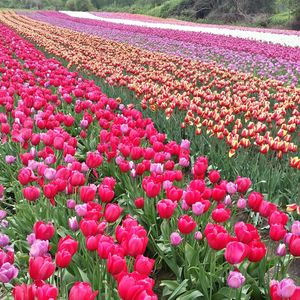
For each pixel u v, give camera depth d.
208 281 1.21
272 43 8.27
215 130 2.15
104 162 2.03
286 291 0.87
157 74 3.80
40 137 1.88
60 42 6.96
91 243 1.05
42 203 1.51
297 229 1.10
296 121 2.36
